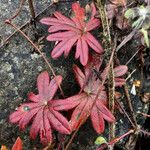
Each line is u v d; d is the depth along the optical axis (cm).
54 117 15
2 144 17
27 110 15
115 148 18
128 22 17
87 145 17
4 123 17
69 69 18
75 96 16
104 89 16
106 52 17
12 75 17
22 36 18
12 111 17
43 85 16
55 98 17
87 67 17
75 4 17
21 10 18
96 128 15
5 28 18
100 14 17
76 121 15
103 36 17
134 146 18
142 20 17
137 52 19
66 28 16
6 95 17
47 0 18
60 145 17
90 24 17
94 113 16
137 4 18
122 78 18
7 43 17
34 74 17
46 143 15
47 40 17
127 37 17
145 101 19
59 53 16
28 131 17
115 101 17
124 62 18
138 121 19
